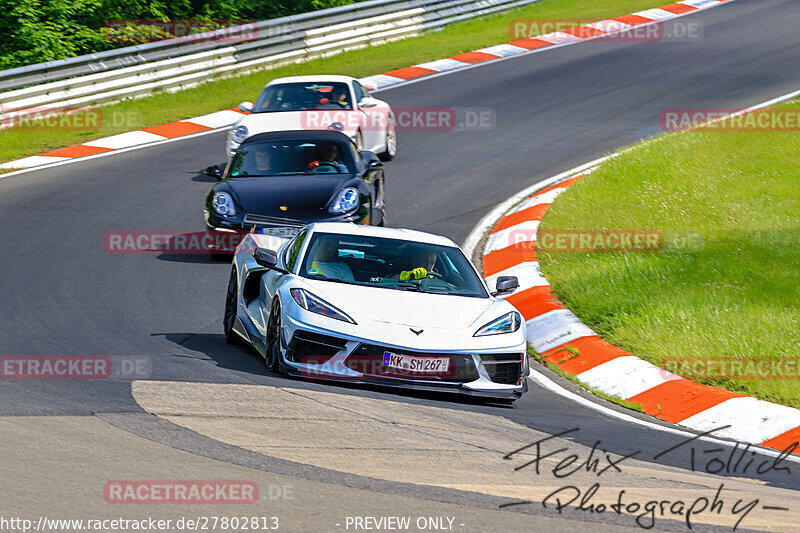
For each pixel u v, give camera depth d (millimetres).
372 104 64625
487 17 122812
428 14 115688
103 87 81562
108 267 44031
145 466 19672
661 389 33219
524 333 30734
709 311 39312
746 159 62594
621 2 131875
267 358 30516
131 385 26672
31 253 45500
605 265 45875
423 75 94438
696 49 104125
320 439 22766
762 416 30781
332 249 32594
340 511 17828
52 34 104000
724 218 52531
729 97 83562
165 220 53125
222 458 20609
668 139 67250
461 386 28906
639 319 38656
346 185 46469
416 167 66812
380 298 30203
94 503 17453
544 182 62938
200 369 29469
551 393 33094
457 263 33438
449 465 21719
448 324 29594
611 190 57750
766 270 44500
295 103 63562
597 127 76438
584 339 37875
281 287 30422
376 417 25453
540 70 96312
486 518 18125
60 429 21969
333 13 103500
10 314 35656
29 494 17609
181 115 80500
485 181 63344
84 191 58688
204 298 40406
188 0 123250
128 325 35500
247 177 47875
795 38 107938
